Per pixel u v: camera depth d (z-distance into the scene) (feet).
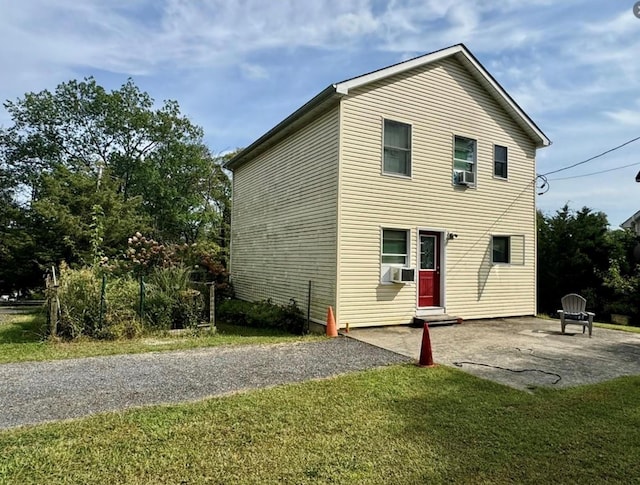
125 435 11.63
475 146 36.55
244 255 48.26
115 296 26.58
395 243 32.09
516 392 16.01
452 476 9.78
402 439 11.71
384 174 31.32
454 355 22.45
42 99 82.79
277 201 39.68
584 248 48.29
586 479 9.78
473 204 36.17
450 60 35.40
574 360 21.70
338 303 28.99
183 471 9.80
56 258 49.93
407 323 32.01
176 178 84.74
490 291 36.91
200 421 12.69
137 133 85.81
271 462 10.28
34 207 50.14
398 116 32.19
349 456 10.64
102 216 51.21
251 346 24.12
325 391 15.74
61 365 19.15
